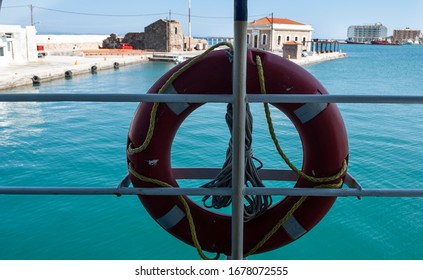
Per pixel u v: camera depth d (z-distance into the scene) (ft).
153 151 6.65
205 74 6.40
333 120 6.61
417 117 47.06
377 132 40.45
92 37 187.11
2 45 90.68
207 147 35.53
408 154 33.22
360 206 22.89
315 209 6.90
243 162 5.62
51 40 164.35
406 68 117.80
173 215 7.02
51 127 44.96
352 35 654.12
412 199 23.63
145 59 139.54
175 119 6.66
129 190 5.89
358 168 29.96
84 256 18.85
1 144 38.45
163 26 166.50
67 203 23.80
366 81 83.46
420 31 576.61
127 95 5.32
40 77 80.53
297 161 30.91
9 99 5.27
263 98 5.33
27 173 30.32
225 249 7.10
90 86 78.18
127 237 20.31
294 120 6.72
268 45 186.50
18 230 21.04
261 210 6.99
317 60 149.28
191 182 25.98
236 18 5.06
